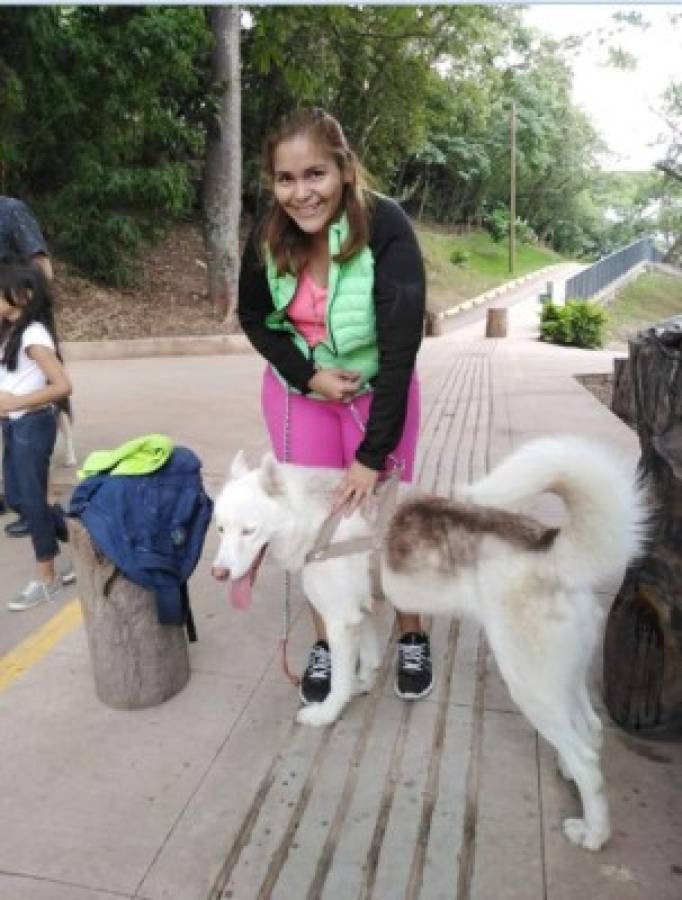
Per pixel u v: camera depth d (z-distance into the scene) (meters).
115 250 14.84
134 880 2.10
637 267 38.22
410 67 21.23
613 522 2.00
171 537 2.78
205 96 14.32
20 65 12.06
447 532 2.33
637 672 2.54
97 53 12.51
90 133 13.78
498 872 2.09
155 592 2.74
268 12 14.05
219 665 3.15
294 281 2.46
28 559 4.29
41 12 11.44
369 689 2.94
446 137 38.25
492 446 6.49
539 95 43.31
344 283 2.34
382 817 2.30
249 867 2.13
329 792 2.41
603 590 3.62
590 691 2.88
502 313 18.44
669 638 2.40
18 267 3.51
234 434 6.84
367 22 19.09
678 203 47.41
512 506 2.36
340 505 2.48
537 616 2.13
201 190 17.53
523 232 46.94
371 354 2.54
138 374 10.55
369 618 2.90
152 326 13.76
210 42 13.98
